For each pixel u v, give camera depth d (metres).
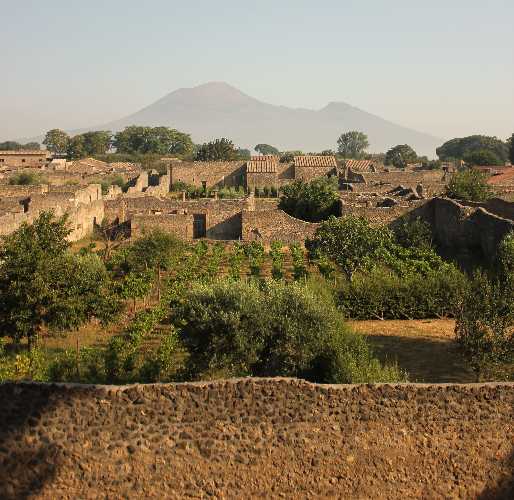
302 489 14.35
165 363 22.89
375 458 14.54
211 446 14.16
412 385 14.75
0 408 13.89
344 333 21.69
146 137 196.88
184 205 63.41
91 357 23.42
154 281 42.31
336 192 66.38
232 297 20.89
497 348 21.00
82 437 13.91
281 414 14.34
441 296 32.16
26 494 13.84
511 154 146.50
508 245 31.73
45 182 89.81
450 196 60.56
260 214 57.78
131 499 13.94
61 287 25.00
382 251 39.72
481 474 14.83
